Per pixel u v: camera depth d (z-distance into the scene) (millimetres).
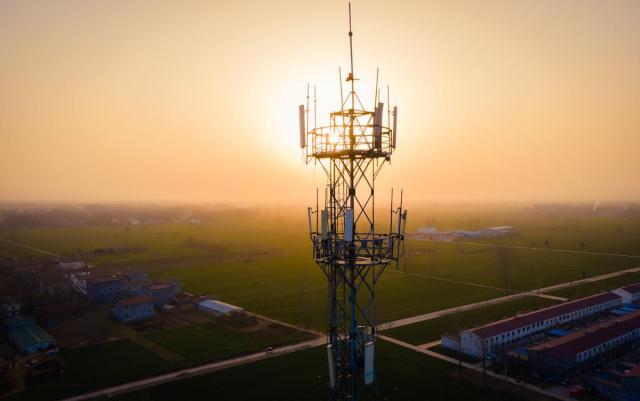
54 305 101062
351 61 26359
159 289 110438
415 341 79625
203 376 65688
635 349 74625
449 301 109500
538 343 77625
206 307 102812
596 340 69188
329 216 26734
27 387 62875
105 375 66500
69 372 67812
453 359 70875
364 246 26078
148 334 86312
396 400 57312
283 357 72688
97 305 110438
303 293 120812
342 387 28328
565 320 87312
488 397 57906
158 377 65625
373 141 26047
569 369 62906
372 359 26750
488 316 95688
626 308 97250
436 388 60625
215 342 80875
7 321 90062
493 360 69375
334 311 27219
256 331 87125
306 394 59406
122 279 119688
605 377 63500
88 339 84000
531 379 63312
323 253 26547
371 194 26594
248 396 59188
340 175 26547
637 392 55469
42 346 77875
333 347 27438
